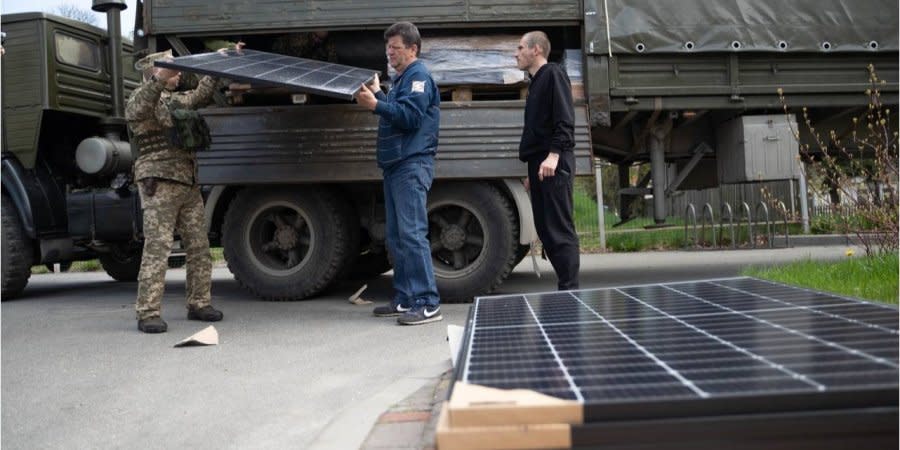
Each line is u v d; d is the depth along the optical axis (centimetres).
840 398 84
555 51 682
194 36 624
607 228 1266
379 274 852
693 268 873
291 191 629
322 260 630
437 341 446
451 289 613
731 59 627
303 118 601
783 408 85
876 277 486
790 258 899
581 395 90
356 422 278
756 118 652
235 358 414
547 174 484
